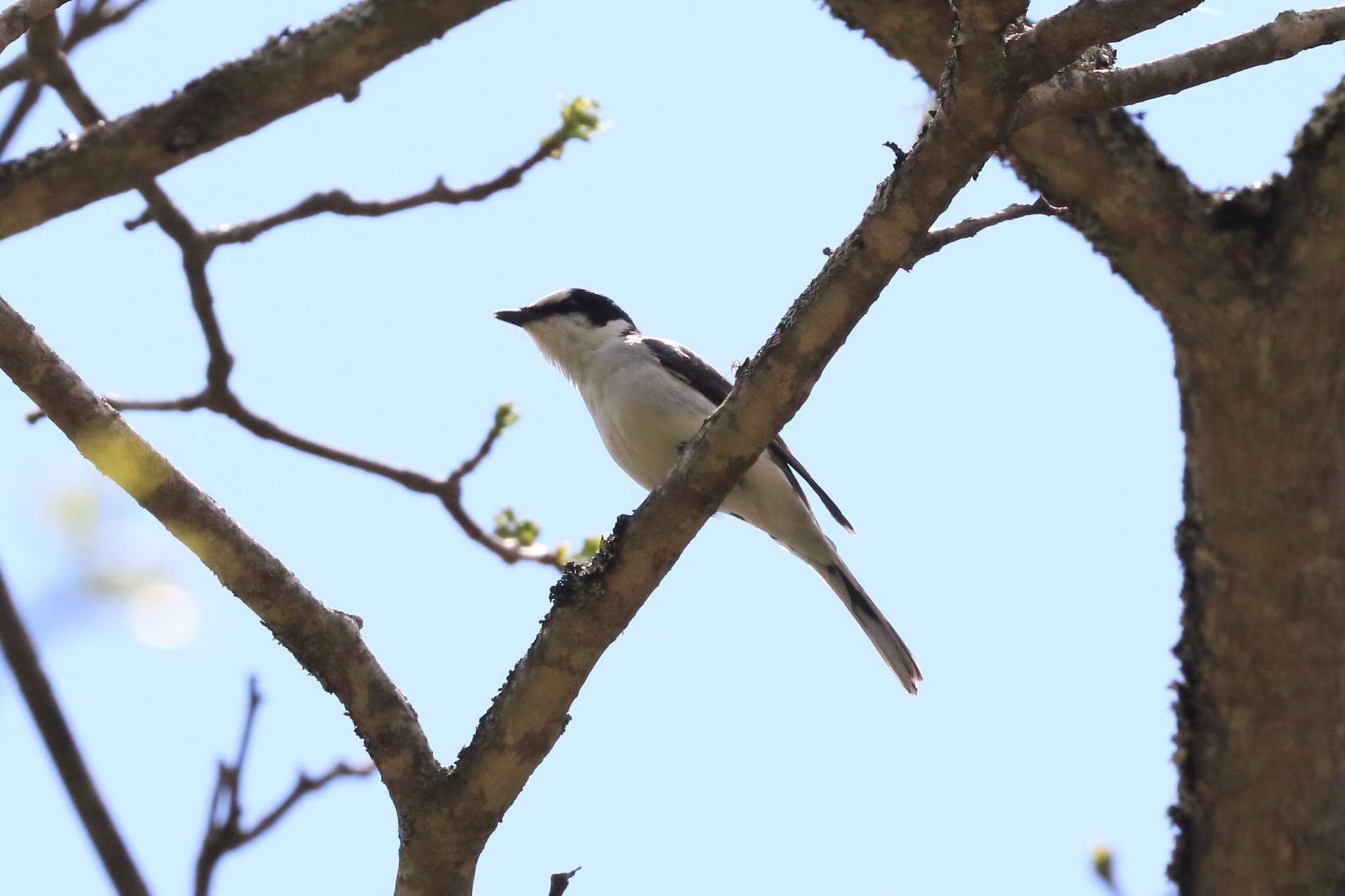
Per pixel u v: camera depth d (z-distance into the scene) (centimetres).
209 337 1134
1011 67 690
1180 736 991
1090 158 983
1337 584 958
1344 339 952
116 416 745
